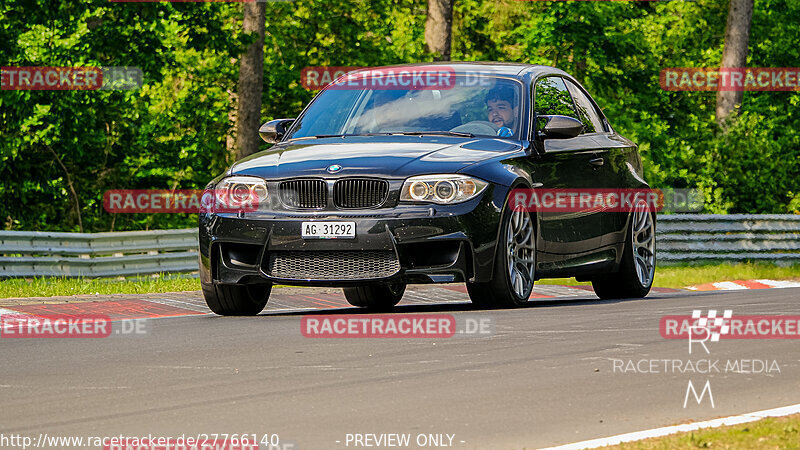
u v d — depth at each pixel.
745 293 29.97
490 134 24.89
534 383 15.27
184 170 78.75
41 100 69.44
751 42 89.88
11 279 36.41
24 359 18.39
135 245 39.12
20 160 72.50
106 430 12.95
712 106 89.12
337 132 25.48
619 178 28.03
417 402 14.16
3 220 74.00
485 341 19.09
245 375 16.31
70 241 37.88
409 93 26.02
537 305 25.73
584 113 28.08
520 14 93.88
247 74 67.19
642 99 83.75
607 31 81.12
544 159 24.97
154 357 18.25
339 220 22.55
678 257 50.72
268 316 24.16
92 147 74.69
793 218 52.12
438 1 64.12
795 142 83.69
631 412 13.38
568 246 25.83
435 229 22.52
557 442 11.94
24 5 66.69
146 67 66.81
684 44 92.38
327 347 18.78
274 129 26.23
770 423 12.19
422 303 30.45
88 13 67.81
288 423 13.09
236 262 23.47
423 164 22.89
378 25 83.00
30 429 13.05
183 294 29.83
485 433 12.40
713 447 11.12
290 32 80.81
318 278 22.77
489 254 23.00
